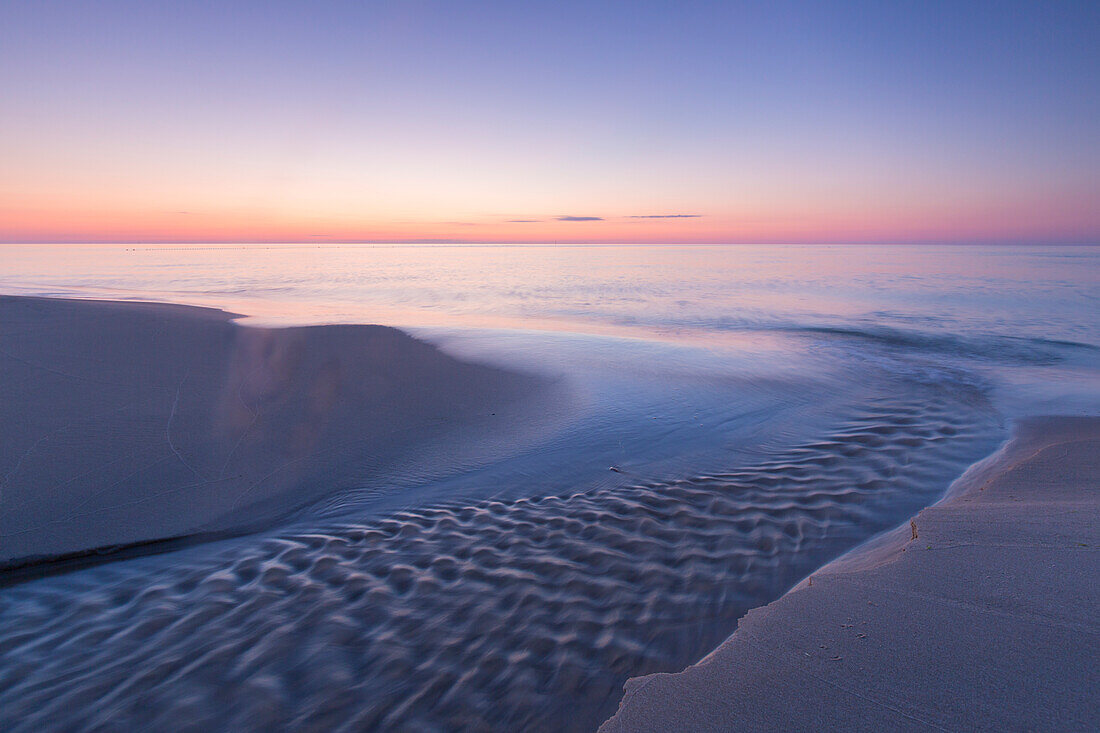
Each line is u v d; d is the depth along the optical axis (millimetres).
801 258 68438
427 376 8047
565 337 11359
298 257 78375
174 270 41375
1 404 5848
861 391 8086
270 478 5031
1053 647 2223
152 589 3422
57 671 2705
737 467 5352
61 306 11547
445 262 63031
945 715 1946
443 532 4152
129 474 4859
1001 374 9211
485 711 2432
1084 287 24828
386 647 2855
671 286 28531
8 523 4062
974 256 69062
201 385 6945
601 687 2555
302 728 2352
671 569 3582
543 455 5664
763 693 2188
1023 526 3412
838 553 3775
